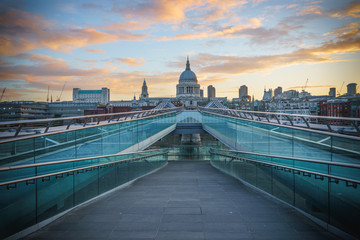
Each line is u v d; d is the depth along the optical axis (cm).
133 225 846
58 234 797
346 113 10075
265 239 736
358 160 872
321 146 1080
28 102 14588
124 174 1580
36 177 870
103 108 12525
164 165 2864
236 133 2412
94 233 793
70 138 1309
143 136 2538
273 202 1109
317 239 741
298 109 14850
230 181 1664
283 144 1455
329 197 816
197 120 5219
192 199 1165
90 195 1185
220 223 855
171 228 815
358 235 715
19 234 789
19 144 982
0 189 758
